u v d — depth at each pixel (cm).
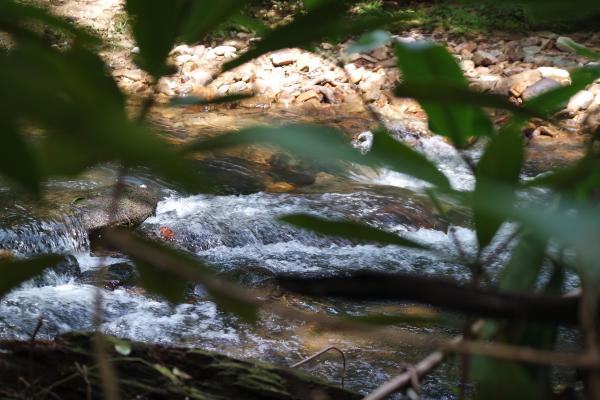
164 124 1077
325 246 804
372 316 131
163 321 641
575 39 1431
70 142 66
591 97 1153
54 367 251
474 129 124
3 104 60
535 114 90
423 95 85
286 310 81
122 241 84
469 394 482
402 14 96
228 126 1100
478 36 1437
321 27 91
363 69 1277
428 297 72
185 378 255
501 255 692
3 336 605
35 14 75
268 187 907
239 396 256
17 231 735
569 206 109
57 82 64
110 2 1450
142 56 87
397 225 837
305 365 582
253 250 788
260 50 93
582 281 78
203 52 1359
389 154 106
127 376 251
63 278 687
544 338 122
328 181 935
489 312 72
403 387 127
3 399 236
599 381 78
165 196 848
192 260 115
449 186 105
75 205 781
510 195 81
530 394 114
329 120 1149
